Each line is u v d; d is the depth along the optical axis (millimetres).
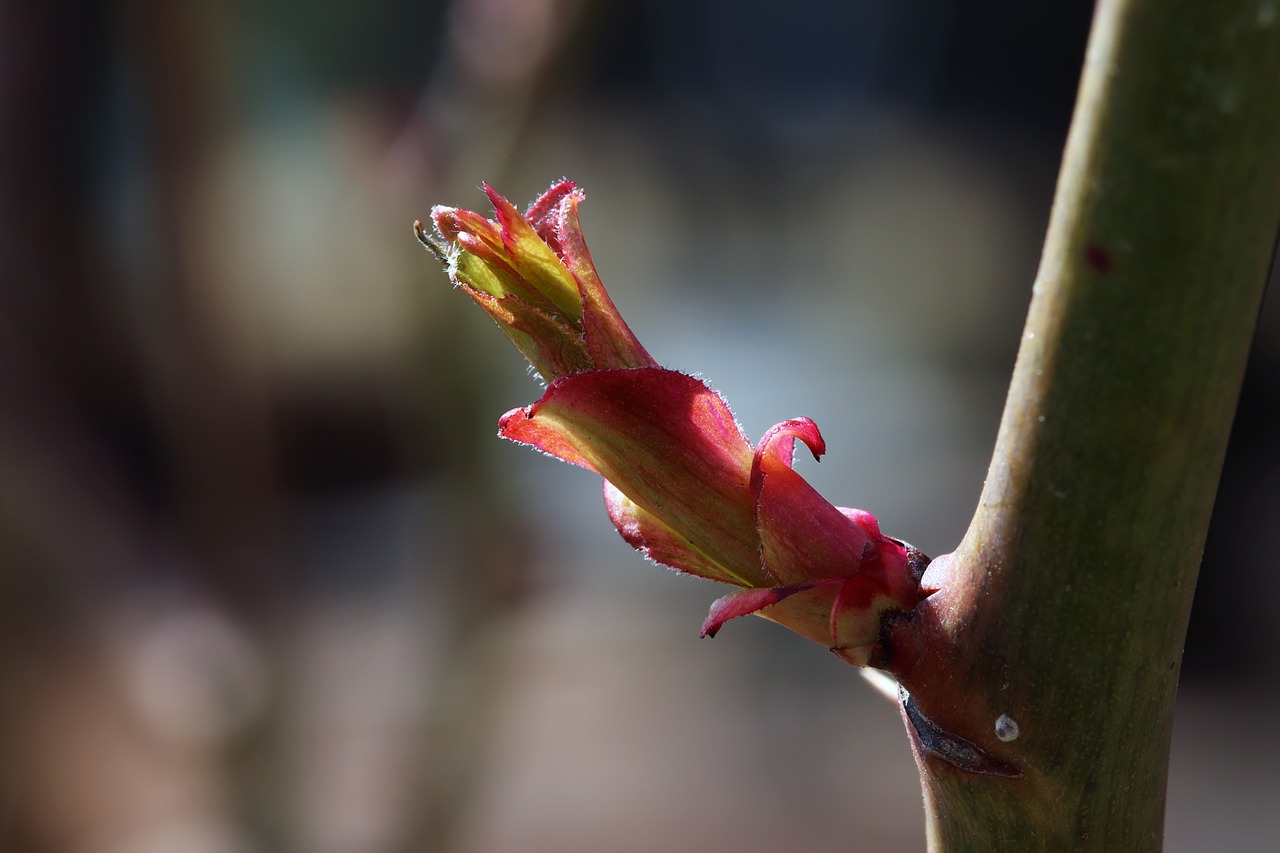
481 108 376
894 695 183
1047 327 165
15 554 391
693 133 2172
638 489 175
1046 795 170
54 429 396
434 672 420
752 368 1606
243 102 385
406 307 396
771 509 173
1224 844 804
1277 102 158
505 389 412
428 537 423
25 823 431
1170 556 166
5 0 341
